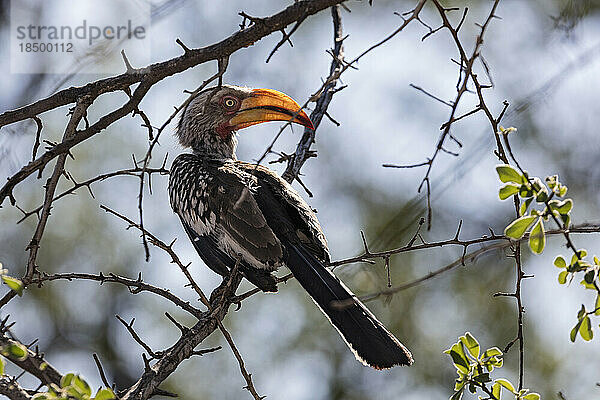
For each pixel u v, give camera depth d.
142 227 7.27
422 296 13.67
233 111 11.05
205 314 7.95
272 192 9.43
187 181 9.78
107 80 7.09
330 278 8.60
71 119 7.03
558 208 5.73
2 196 6.73
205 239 9.48
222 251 9.34
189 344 7.37
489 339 13.62
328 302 8.47
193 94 6.54
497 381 6.78
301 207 9.34
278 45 6.43
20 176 6.73
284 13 6.53
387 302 5.83
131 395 6.83
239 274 9.45
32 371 6.84
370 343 8.19
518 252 6.77
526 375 13.45
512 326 13.60
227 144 11.26
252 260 8.93
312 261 8.84
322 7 6.50
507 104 6.25
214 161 10.23
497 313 13.66
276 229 9.09
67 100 7.18
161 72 6.86
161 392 6.96
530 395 6.69
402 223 6.90
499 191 5.80
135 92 6.95
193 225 9.58
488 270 13.75
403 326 13.65
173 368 7.20
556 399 13.24
